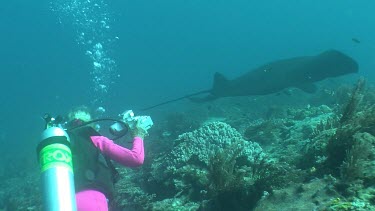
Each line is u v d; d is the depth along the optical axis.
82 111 3.20
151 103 29.09
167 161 5.59
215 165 4.11
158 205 4.51
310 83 11.45
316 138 4.61
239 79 12.36
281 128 7.39
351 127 3.94
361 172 3.28
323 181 3.41
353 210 2.71
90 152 2.71
